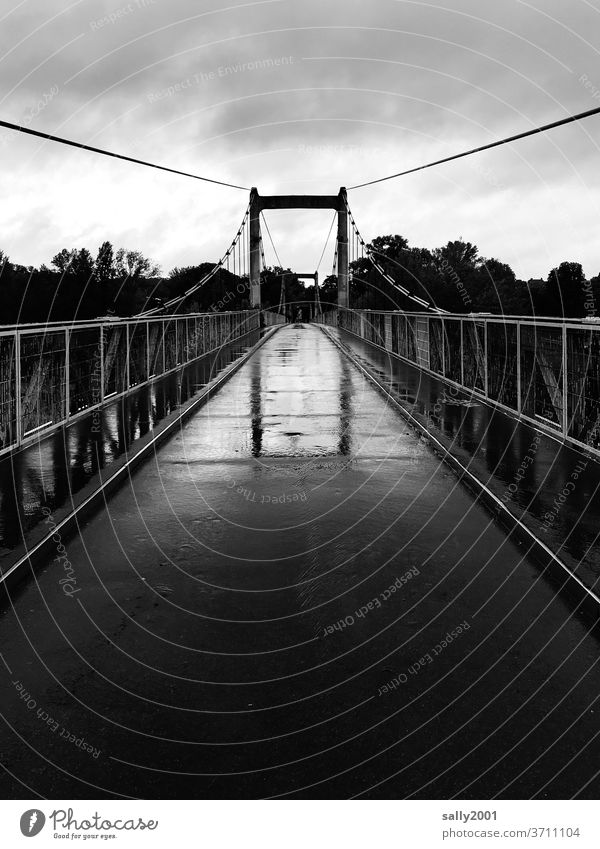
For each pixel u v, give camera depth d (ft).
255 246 157.99
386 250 255.70
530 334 29.94
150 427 30.58
